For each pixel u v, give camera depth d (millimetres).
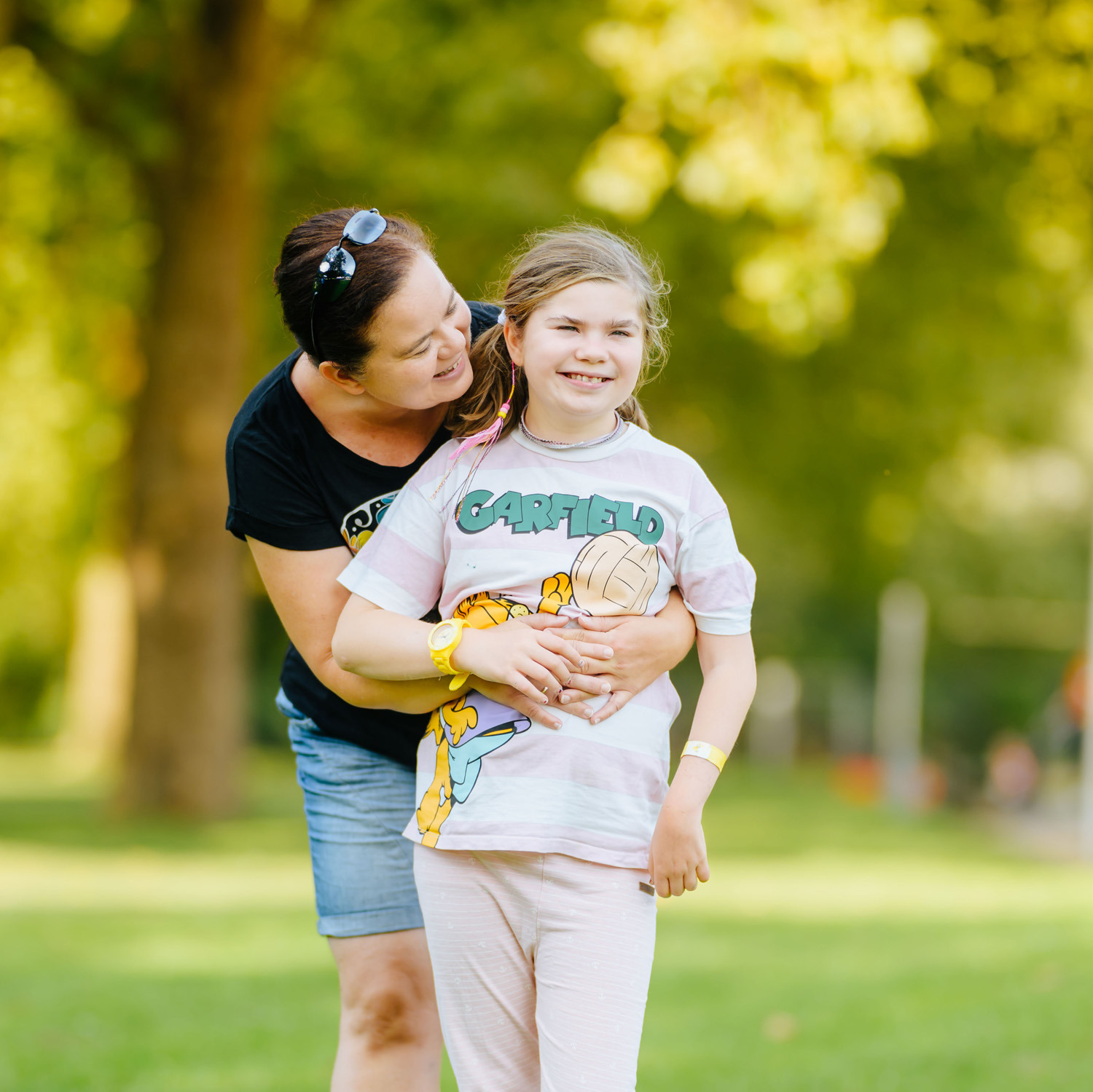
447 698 5215
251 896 18172
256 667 60500
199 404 25562
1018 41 22344
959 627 66312
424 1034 5789
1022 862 27625
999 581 59875
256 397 5738
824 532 37781
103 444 34781
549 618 4984
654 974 12484
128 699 27094
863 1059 9125
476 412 5383
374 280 5023
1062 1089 8234
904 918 16172
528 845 4871
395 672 5137
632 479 5137
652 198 19312
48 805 31719
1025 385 33281
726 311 26938
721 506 5219
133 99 24375
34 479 41344
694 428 33750
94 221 28391
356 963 5805
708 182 18203
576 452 5180
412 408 5305
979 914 16422
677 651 5082
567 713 4977
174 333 25391
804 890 19984
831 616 70562
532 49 23578
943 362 29500
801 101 18000
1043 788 66562
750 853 26453
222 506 26438
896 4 18594
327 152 27000
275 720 60406
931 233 27203
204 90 24172
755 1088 8422
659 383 31500
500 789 4969
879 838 31641
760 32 17672
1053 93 23047
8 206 27156
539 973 5004
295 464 5609
